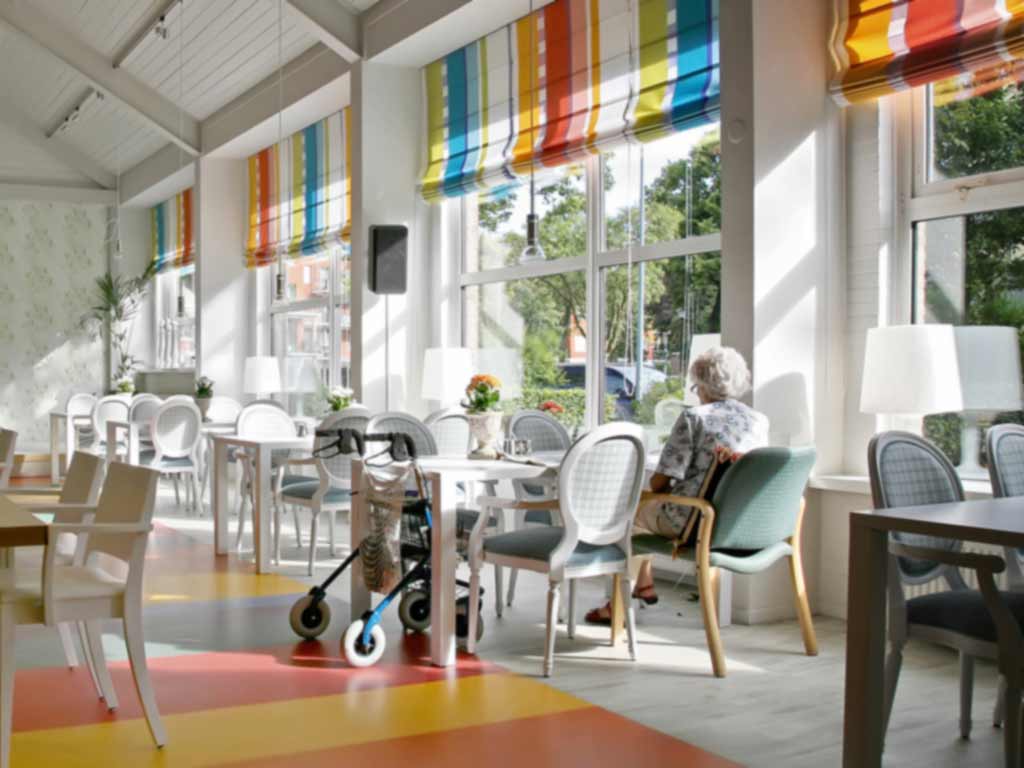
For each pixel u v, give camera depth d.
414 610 4.61
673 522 4.20
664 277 6.07
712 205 5.73
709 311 5.76
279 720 3.46
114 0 9.70
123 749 3.16
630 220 6.29
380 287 7.82
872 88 4.80
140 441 10.04
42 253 14.45
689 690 3.84
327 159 9.75
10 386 14.26
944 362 4.23
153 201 14.41
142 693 3.18
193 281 13.84
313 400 10.59
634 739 3.30
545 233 7.04
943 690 3.89
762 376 4.87
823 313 5.08
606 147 6.22
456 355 6.77
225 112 10.81
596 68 6.36
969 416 4.68
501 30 7.21
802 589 4.36
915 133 4.91
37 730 3.33
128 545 3.19
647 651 4.40
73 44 10.88
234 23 9.04
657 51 5.89
